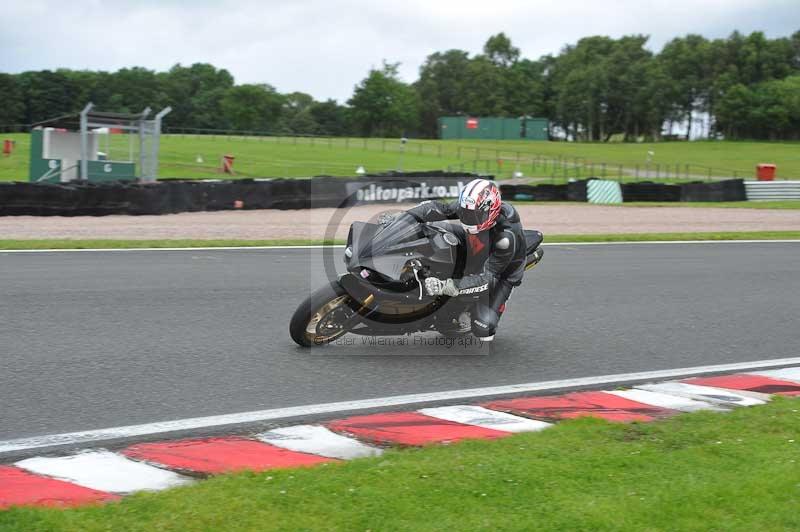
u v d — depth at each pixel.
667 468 4.00
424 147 60.03
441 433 4.68
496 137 79.62
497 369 6.30
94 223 16.52
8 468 3.96
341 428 4.73
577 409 5.32
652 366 6.64
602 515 3.35
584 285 10.29
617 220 20.55
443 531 3.15
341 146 55.34
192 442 4.43
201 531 3.07
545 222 19.58
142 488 3.70
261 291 9.02
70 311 7.67
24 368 5.75
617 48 125.19
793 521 3.40
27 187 17.53
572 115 115.69
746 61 111.69
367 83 105.19
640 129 116.94
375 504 3.37
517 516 3.31
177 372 5.80
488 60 135.00
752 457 4.22
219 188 19.81
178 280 9.58
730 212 23.95
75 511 3.24
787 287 10.75
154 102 114.75
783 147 76.12
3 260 10.82
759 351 7.34
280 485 3.55
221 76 130.50
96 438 4.45
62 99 103.75
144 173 24.47
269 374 5.85
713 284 10.77
